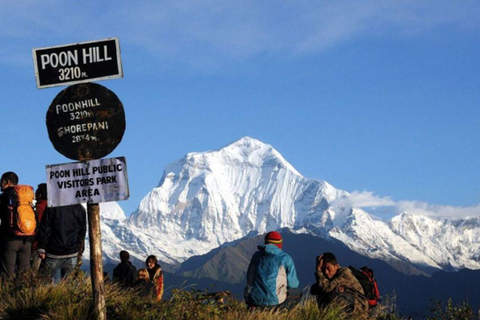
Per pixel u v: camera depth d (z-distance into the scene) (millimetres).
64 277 14500
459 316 13461
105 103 11781
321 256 13219
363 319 12664
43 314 12234
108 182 11477
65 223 15211
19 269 15523
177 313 12273
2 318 12562
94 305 11438
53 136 11797
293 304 13195
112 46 11758
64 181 11555
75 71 11789
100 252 11477
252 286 13047
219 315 12422
